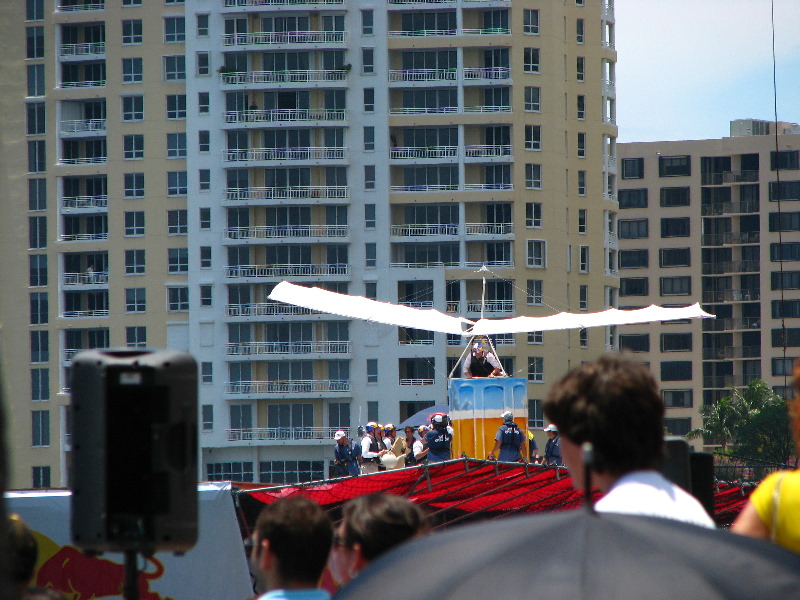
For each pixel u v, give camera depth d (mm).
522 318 86188
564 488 72938
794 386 16359
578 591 10656
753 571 11164
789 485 15289
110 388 17875
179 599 51438
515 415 79500
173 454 17969
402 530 18094
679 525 12055
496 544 11703
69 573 50312
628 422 14422
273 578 18078
